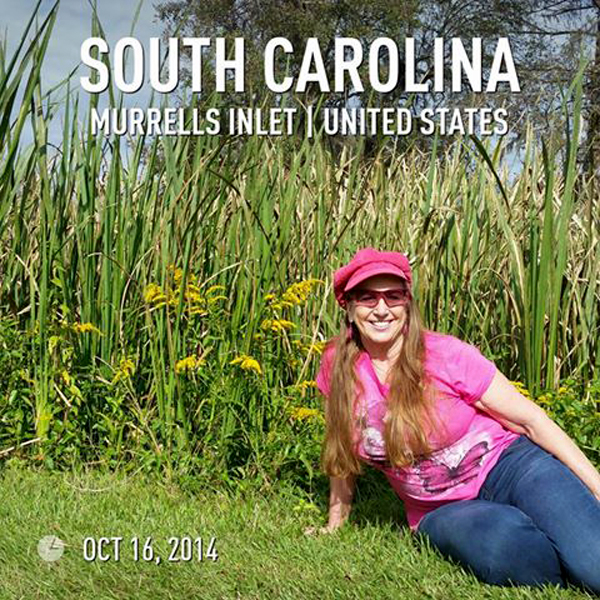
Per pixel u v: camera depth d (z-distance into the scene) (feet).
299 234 15.51
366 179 16.12
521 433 9.96
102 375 14.79
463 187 15.39
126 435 14.48
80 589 9.27
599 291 15.07
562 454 9.61
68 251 15.67
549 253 13.42
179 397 13.51
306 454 12.55
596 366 14.19
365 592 9.07
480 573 9.27
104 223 14.92
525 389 13.56
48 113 14.96
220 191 15.23
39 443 14.20
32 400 14.76
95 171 14.89
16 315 15.35
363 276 9.78
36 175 16.22
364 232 15.88
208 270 15.39
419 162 17.16
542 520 9.16
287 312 15.02
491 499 9.85
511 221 14.87
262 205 15.05
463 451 9.93
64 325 14.46
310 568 9.77
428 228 15.02
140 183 15.96
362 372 10.32
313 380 14.29
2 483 13.04
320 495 12.69
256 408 13.21
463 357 9.90
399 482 10.43
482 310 15.23
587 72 49.49
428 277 14.62
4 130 13.75
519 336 14.58
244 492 12.66
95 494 12.69
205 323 14.74
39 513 11.64
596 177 16.24
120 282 14.87
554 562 9.09
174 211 14.73
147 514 11.91
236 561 10.03
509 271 15.03
